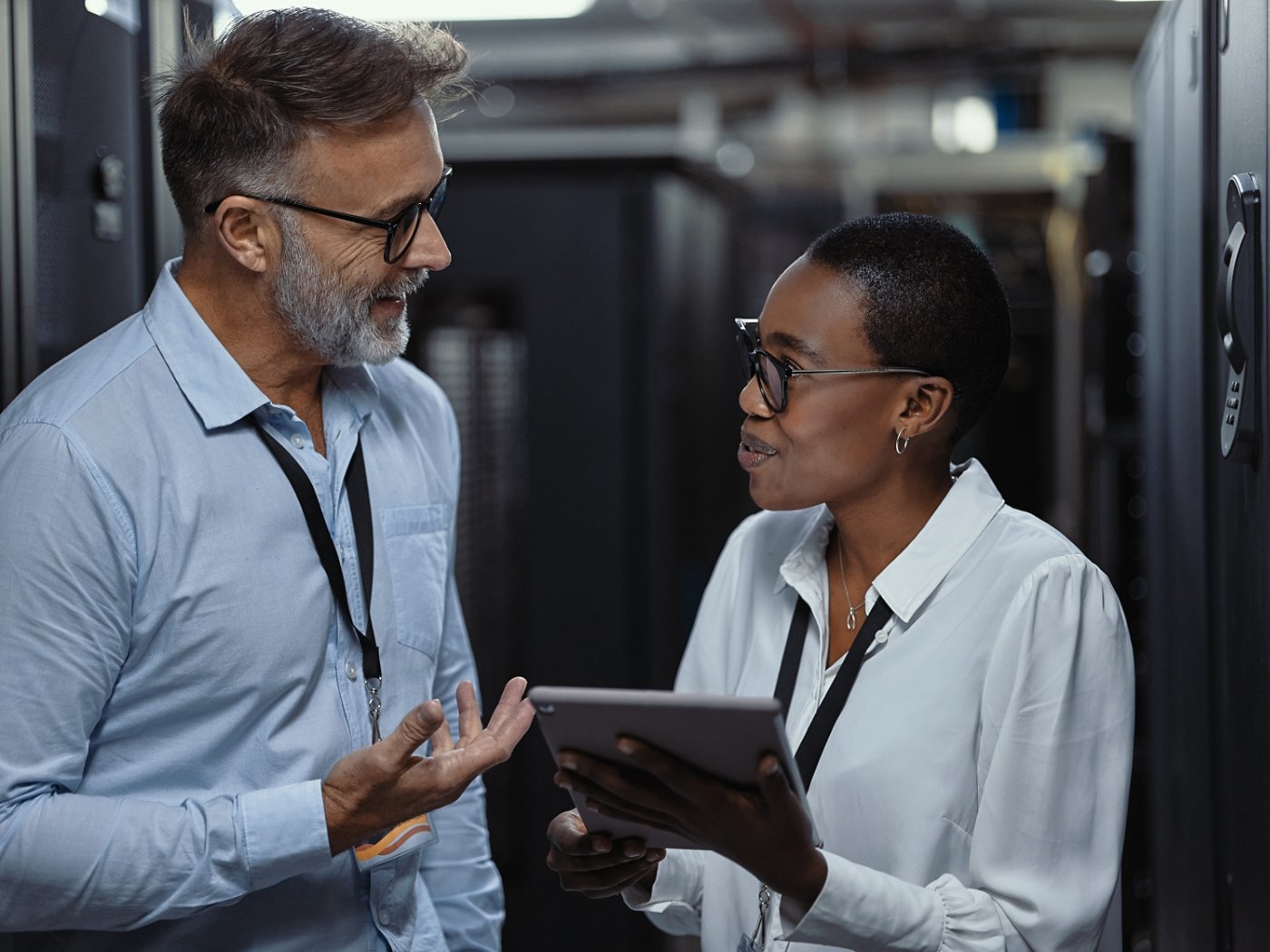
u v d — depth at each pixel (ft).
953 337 4.66
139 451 4.74
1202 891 6.56
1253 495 5.06
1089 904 4.45
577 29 23.17
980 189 16.98
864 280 4.62
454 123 22.00
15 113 5.81
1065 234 15.66
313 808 4.55
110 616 4.63
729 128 23.27
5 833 4.42
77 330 6.38
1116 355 11.96
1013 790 4.48
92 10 6.51
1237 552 5.45
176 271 5.17
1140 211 9.16
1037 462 16.03
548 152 12.72
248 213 4.81
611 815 4.31
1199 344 6.21
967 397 4.81
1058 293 15.83
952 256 4.70
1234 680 5.60
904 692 4.67
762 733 3.77
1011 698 4.52
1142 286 9.07
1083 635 4.57
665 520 13.41
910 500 4.87
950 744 4.60
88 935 4.90
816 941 4.37
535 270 12.73
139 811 4.56
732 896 5.05
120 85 6.83
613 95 22.24
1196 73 6.28
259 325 4.99
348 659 5.13
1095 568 4.67
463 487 12.40
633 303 12.76
